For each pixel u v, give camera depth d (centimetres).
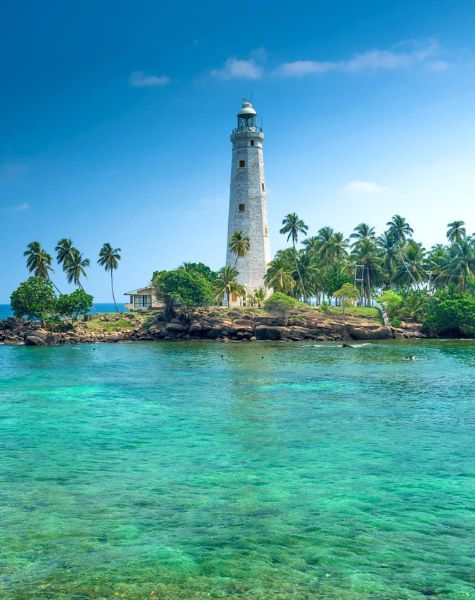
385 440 3316
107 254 14662
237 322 11819
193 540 1870
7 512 2139
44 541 1862
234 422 3862
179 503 2238
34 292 12088
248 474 2642
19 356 9019
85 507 2194
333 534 1925
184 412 4247
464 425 3728
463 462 2844
